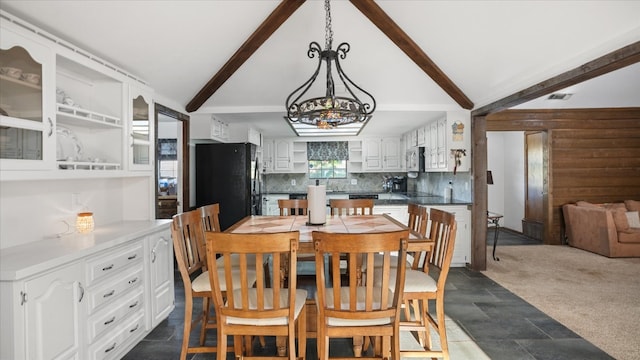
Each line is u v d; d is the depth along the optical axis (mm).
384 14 2939
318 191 2686
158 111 3531
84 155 2559
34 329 1563
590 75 2551
